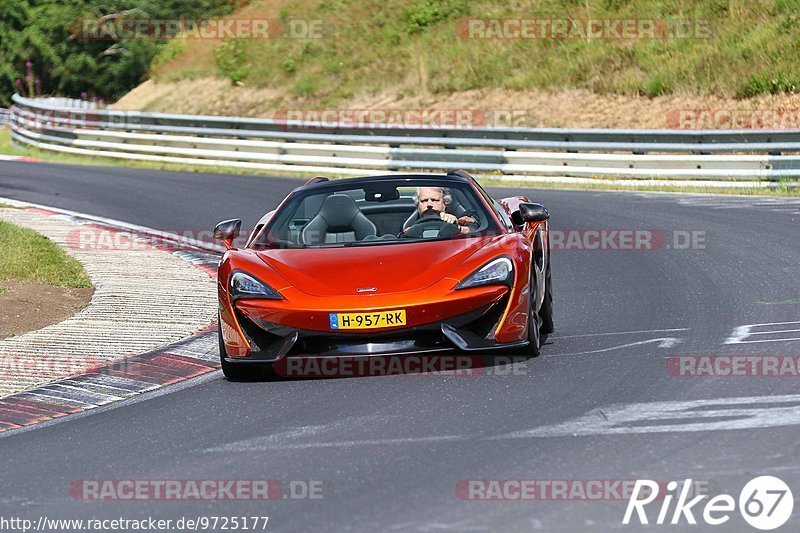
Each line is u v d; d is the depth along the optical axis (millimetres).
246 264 25609
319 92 110438
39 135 105688
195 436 20562
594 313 31625
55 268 42750
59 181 78250
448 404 21234
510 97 94750
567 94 91812
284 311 23984
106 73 147500
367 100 105188
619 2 102750
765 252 40344
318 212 28250
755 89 81562
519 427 19172
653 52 92875
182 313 34594
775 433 17688
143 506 16359
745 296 32312
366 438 19188
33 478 18516
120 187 74312
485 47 105312
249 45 123750
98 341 30828
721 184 63875
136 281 40656
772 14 91625
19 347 30328
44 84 153250
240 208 62781
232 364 25141
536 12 107562
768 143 63375
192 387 25359
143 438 20781
